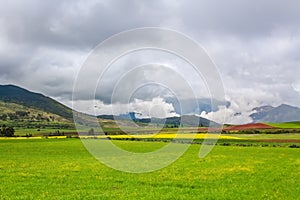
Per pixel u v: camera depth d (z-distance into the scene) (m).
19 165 34.97
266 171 31.56
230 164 36.50
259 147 60.22
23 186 23.36
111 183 24.95
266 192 22.02
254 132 92.31
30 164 35.84
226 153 49.12
